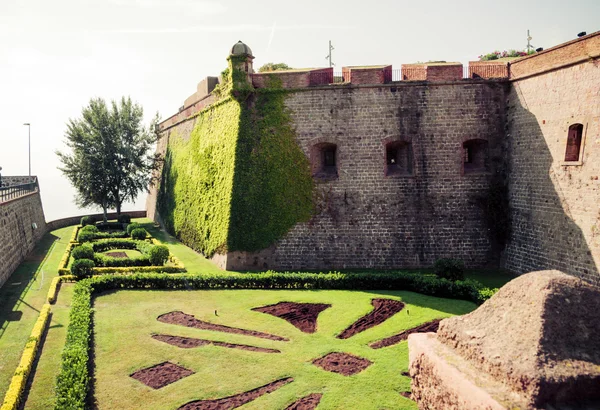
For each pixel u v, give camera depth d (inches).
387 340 546.9
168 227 1456.7
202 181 1131.3
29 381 458.3
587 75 676.1
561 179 730.8
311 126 921.5
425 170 902.4
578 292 313.1
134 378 460.8
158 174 1779.0
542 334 291.3
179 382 450.9
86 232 1318.9
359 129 910.4
